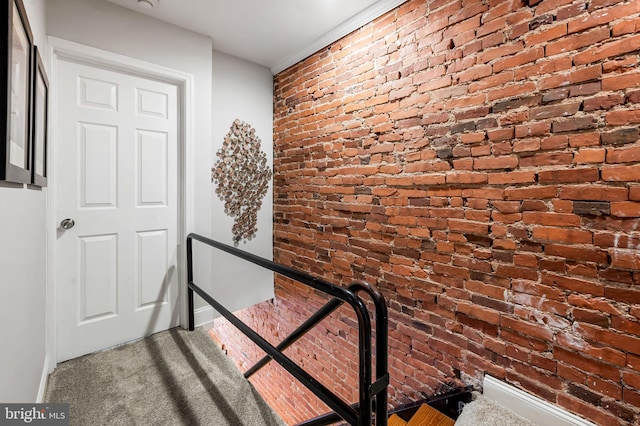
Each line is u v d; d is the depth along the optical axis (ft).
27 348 3.55
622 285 3.89
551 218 4.44
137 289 6.75
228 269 8.95
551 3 4.34
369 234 7.11
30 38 3.38
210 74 7.70
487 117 5.04
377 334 3.05
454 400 5.57
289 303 9.63
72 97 5.85
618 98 3.86
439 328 5.84
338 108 7.69
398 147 6.40
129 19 6.38
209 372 5.70
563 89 4.27
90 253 6.11
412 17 6.01
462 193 5.43
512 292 4.86
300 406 9.64
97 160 6.16
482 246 5.20
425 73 5.84
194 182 7.41
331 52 7.79
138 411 4.67
